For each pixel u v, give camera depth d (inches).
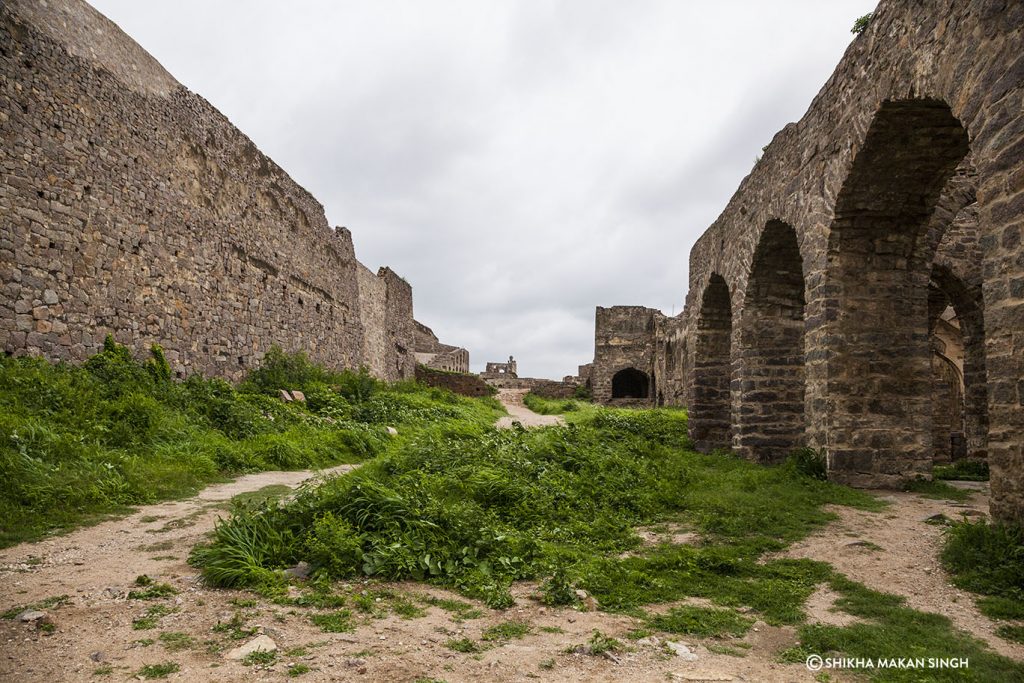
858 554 230.2
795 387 502.3
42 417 350.3
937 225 429.1
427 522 225.6
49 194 451.5
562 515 290.2
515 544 234.2
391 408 762.8
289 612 168.6
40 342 434.3
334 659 140.9
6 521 245.3
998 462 210.1
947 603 183.3
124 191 529.0
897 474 360.8
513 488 303.9
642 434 622.8
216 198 673.0
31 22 447.2
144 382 484.4
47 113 455.2
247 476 398.0
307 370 800.9
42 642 144.9
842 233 367.9
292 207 857.5
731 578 213.8
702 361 628.1
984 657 146.4
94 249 490.6
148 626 154.9
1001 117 211.5
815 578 209.9
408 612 173.9
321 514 229.1
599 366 1738.4
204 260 643.5
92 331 483.8
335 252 1011.3
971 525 219.1
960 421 772.6
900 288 371.9
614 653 150.8
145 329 546.9
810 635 160.6
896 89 286.0
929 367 368.8
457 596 192.9
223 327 673.6
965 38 233.5
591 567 222.1
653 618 176.4
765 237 473.4
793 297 505.0
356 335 1103.6
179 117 614.2
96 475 303.7
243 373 709.3
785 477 361.7
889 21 293.4
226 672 132.1
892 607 180.7
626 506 313.6
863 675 139.9
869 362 367.2
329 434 539.2
